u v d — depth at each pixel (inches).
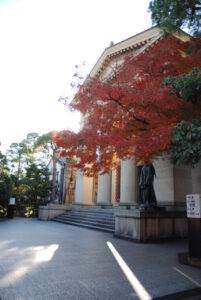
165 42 397.7
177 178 582.9
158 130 312.2
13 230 538.6
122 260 279.4
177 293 179.0
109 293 175.3
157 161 625.3
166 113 331.3
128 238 439.5
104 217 655.8
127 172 699.4
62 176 1311.5
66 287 184.9
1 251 309.1
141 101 321.4
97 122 384.5
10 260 262.8
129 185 688.4
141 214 427.8
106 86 357.4
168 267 251.3
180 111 327.9
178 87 301.9
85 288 184.1
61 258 280.4
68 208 923.4
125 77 375.9
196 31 376.2
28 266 240.7
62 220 814.5
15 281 194.4
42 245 358.6
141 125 363.6
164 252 334.3
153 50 396.8
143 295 173.2
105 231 551.2
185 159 270.4
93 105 386.9
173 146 311.6
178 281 205.8
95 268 241.1
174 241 444.1
